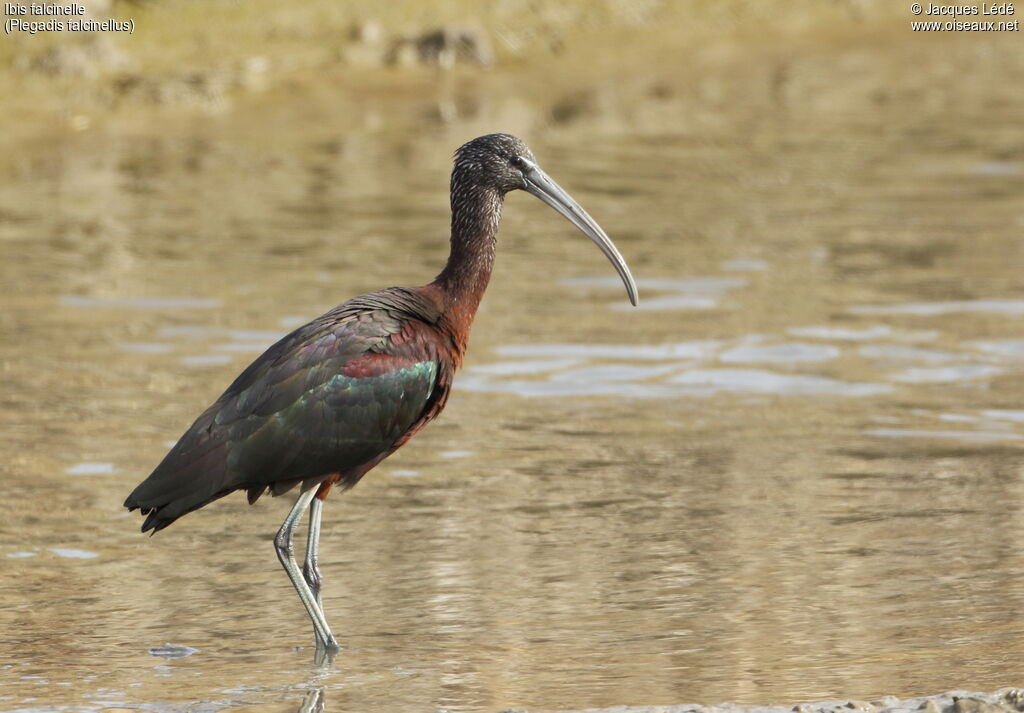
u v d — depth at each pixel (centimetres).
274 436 909
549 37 3338
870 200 2275
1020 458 1264
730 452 1288
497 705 806
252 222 2127
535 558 1050
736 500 1167
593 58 3272
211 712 806
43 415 1375
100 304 1744
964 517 1120
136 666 877
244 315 1702
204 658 890
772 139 2694
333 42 3131
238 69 2959
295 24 3181
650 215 2181
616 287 1839
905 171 2461
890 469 1239
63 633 930
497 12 3397
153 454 1280
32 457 1267
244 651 902
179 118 2741
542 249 2025
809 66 3319
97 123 2678
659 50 3362
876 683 820
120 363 1535
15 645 911
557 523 1122
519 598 977
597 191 2319
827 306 1753
